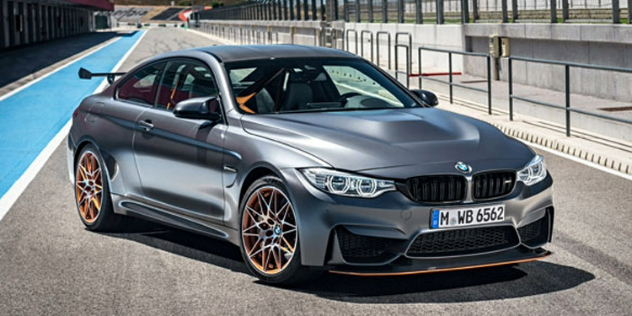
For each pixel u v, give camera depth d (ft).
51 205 24.43
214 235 17.44
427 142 15.65
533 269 16.83
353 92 18.54
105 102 21.33
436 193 14.76
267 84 18.01
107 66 102.37
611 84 49.08
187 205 18.04
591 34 49.70
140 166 19.34
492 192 15.10
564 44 54.49
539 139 36.24
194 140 17.69
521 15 61.67
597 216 22.04
